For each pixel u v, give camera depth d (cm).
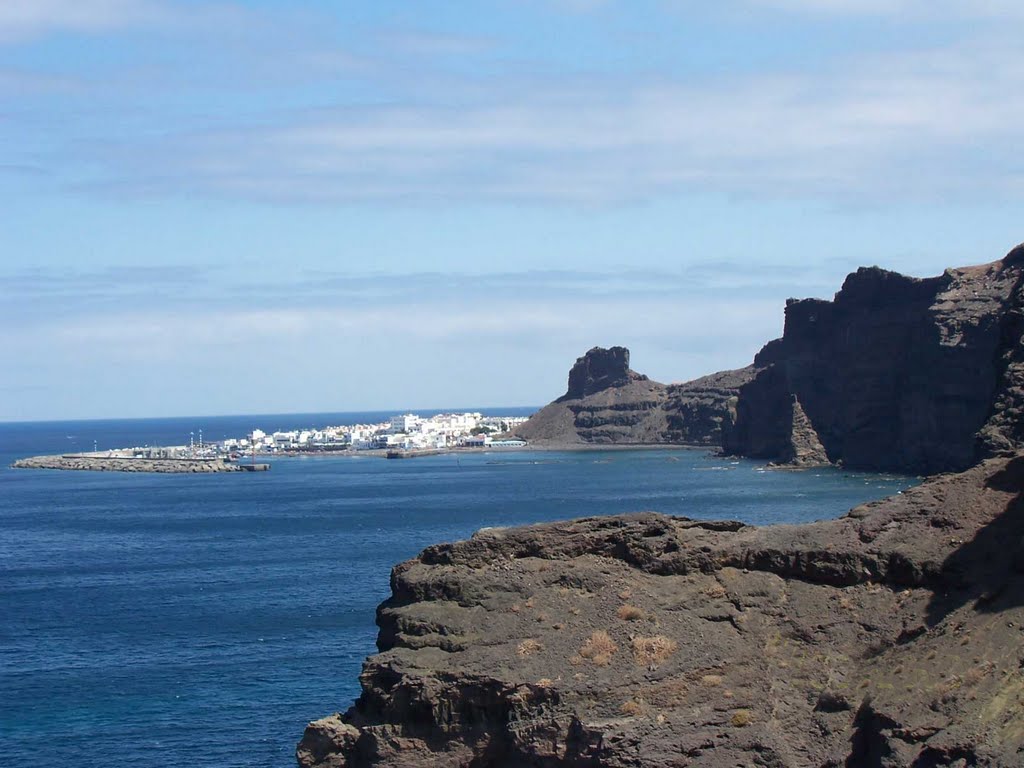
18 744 8169
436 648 5084
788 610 5197
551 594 5244
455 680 4894
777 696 4825
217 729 8394
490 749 4825
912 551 5234
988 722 4297
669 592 5262
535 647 4984
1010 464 5550
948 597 5056
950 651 4694
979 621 4772
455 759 4834
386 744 4881
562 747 4650
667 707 4728
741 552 5450
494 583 5278
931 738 4341
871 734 4572
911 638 4962
